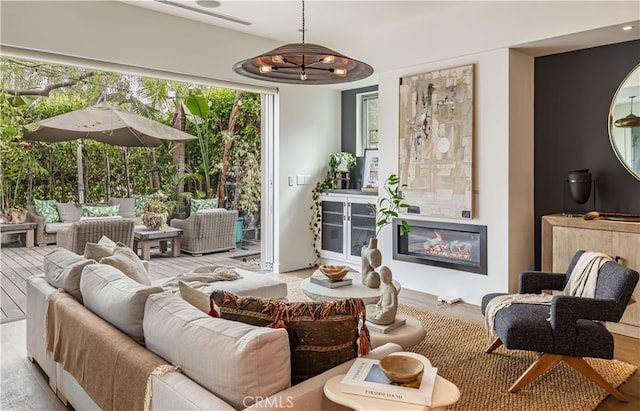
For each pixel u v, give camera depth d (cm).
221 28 494
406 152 495
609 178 411
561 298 253
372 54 520
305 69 304
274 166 576
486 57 431
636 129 394
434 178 471
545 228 406
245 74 313
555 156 443
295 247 596
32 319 296
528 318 265
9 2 360
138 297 197
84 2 398
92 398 198
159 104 863
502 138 422
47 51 380
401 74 499
